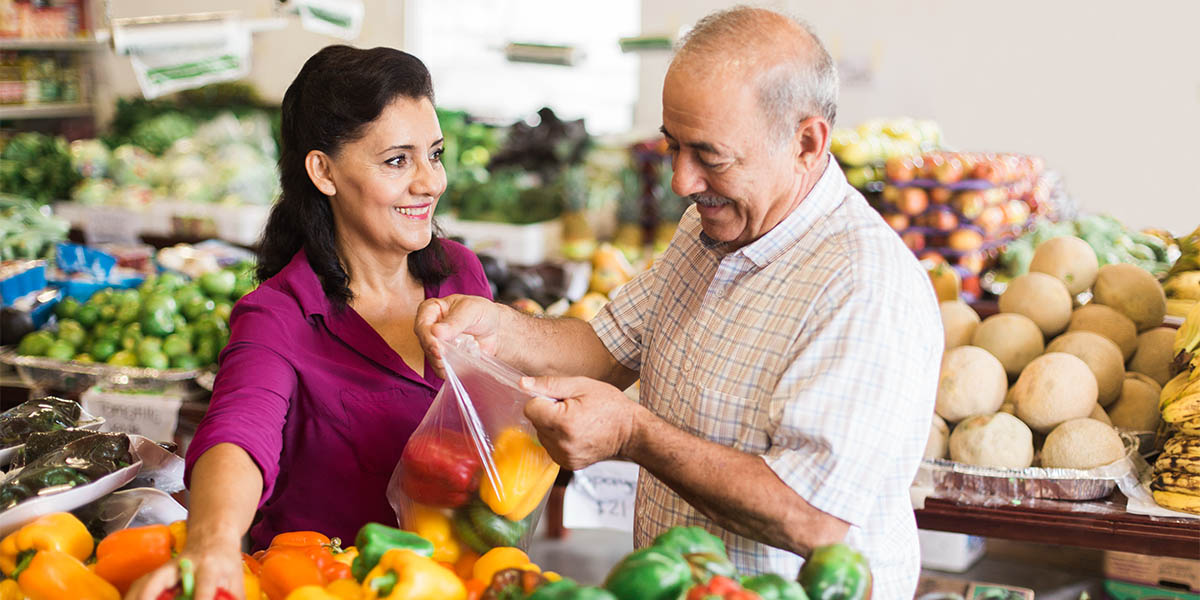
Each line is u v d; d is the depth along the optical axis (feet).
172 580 4.08
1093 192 19.53
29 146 19.63
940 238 13.07
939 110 20.17
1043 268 9.15
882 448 4.91
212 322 10.63
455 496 5.28
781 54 4.95
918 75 20.16
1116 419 8.27
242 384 5.73
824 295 5.11
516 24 24.91
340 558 4.82
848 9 20.33
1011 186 13.85
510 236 17.37
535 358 6.42
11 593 4.53
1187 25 18.31
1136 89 18.86
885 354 4.93
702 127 4.94
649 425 5.01
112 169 19.51
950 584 7.07
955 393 8.00
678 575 3.78
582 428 4.90
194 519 4.63
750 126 4.93
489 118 22.24
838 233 5.30
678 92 4.97
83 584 4.37
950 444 7.97
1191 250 9.73
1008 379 8.53
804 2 20.56
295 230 6.52
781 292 5.32
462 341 5.60
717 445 5.04
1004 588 7.00
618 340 6.60
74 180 19.40
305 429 6.34
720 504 4.99
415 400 6.55
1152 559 8.16
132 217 18.13
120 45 12.93
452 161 18.93
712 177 5.14
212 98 24.08
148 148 21.39
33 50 24.95
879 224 5.38
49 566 4.39
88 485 5.34
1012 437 7.69
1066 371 7.84
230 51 14.15
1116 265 8.98
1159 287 8.86
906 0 19.94
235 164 19.11
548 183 19.31
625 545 10.73
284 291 6.35
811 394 4.91
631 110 24.57
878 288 5.02
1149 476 7.69
